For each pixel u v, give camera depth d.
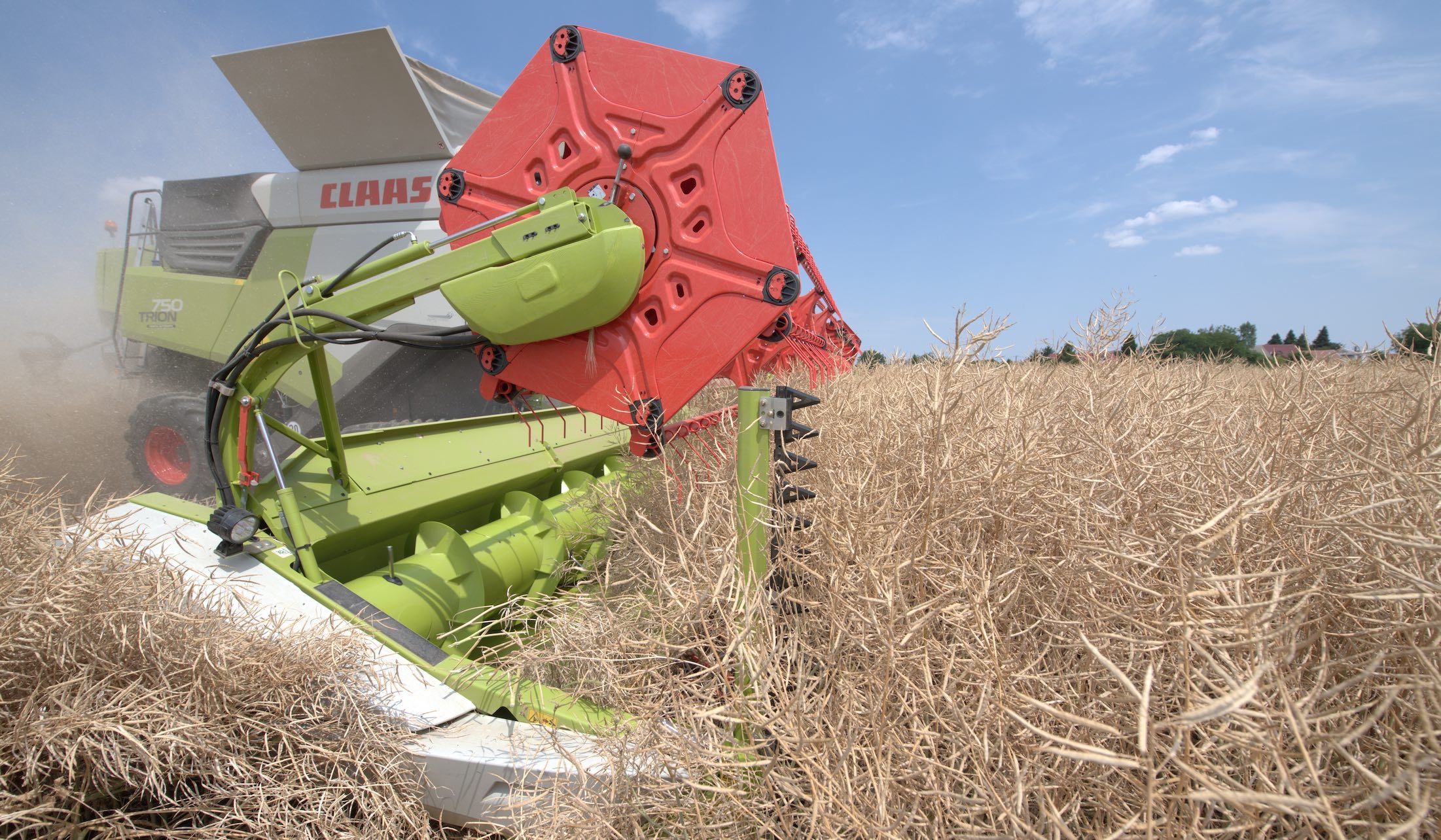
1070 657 1.34
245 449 2.47
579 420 4.33
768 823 1.25
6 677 1.57
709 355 2.11
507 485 3.51
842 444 2.24
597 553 3.34
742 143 2.03
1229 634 1.08
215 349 5.28
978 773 1.07
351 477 2.80
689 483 2.12
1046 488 1.61
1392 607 1.19
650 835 1.42
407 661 2.02
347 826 1.70
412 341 2.45
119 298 5.43
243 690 1.74
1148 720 0.85
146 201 5.43
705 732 1.44
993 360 1.95
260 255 5.28
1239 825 0.95
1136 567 1.32
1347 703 1.18
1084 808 1.21
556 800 1.51
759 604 1.42
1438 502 1.29
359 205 5.04
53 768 1.55
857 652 1.39
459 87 5.13
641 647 1.64
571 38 2.23
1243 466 1.63
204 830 1.60
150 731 1.58
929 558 1.50
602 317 2.16
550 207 2.17
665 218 2.14
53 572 1.68
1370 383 2.09
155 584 1.81
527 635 2.15
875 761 1.16
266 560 2.29
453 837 1.86
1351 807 0.93
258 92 4.88
